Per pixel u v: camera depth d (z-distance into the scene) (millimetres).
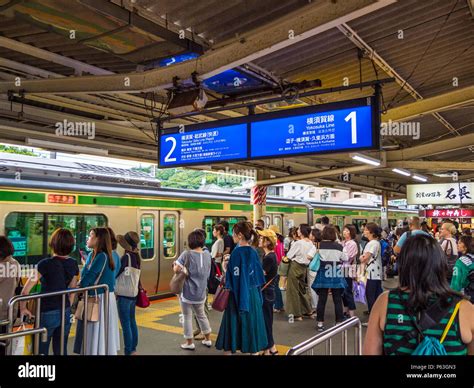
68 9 4082
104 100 7465
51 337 5070
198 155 6742
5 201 8016
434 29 5328
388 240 14523
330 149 5613
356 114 5473
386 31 5340
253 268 5355
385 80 5324
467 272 5172
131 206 10398
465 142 9938
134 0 4520
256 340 5340
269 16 4891
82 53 5699
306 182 17594
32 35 5066
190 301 6328
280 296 9062
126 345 5914
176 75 5133
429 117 9969
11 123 8023
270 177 15477
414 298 2270
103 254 5316
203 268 6375
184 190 12219
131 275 5938
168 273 11398
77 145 9289
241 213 14305
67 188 9000
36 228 8477
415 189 17719
